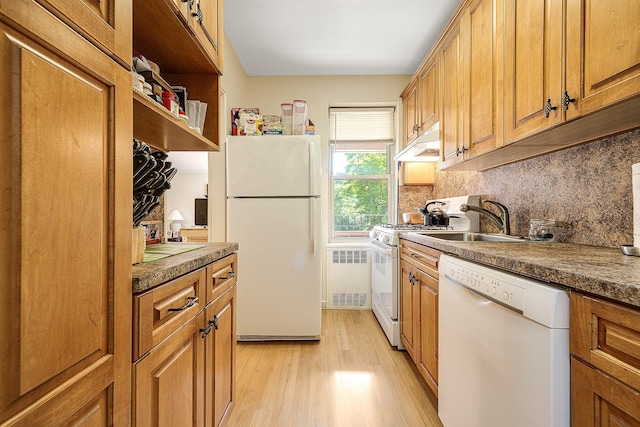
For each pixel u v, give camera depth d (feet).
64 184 1.68
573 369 2.36
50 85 1.59
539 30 4.02
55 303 1.62
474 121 5.76
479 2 5.55
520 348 2.79
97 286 1.94
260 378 6.46
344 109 11.72
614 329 2.06
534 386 2.60
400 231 7.89
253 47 9.36
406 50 9.54
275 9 7.59
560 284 2.54
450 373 4.28
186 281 3.19
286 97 11.25
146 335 2.45
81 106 1.81
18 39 1.44
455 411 4.12
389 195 11.76
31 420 1.49
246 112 8.77
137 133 4.27
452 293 4.22
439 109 7.56
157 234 5.22
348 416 5.23
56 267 1.63
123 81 2.21
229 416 4.70
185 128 4.05
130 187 2.27
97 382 1.93
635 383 1.89
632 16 2.78
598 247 4.19
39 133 1.54
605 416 2.10
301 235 8.20
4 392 1.38
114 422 2.08
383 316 8.81
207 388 3.80
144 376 2.42
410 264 6.85
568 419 2.41
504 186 6.68
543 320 2.48
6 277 1.39
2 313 1.38
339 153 11.82
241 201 8.20
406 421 5.10
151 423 2.55
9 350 1.40
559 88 3.67
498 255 3.36
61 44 1.65
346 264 11.27
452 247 4.42
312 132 8.95
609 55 3.01
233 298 4.91
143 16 3.49
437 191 10.60
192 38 4.01
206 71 5.03
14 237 1.42
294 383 6.25
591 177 4.50
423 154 9.23
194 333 3.41
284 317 8.22
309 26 8.30
